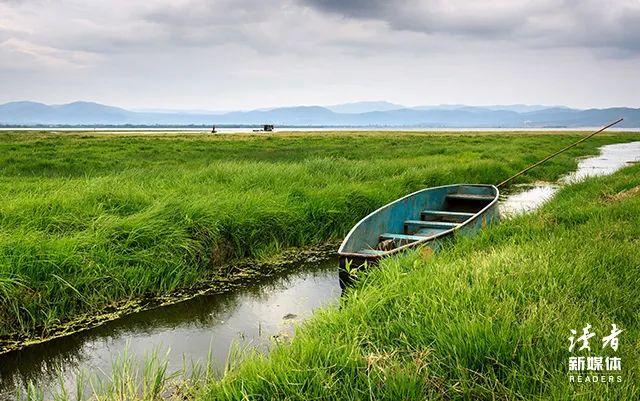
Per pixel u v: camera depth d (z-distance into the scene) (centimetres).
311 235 1035
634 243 649
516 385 357
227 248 883
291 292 761
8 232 720
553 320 423
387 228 912
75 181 1220
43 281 642
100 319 656
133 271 730
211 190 1109
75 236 733
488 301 462
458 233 759
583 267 544
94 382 498
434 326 427
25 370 539
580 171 2348
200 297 738
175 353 555
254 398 372
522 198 1562
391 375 369
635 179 1280
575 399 326
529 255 602
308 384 375
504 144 3844
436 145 3678
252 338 593
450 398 361
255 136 5566
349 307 522
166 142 3875
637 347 389
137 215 837
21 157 2236
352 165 1697
